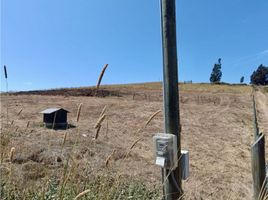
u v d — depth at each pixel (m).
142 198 3.99
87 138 9.78
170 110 3.08
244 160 11.23
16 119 14.00
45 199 3.02
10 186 2.97
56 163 5.44
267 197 2.84
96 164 4.81
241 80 96.25
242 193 7.26
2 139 3.78
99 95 34.84
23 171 4.61
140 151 10.01
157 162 2.97
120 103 26.38
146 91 48.72
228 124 19.50
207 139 14.17
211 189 6.96
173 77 3.08
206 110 25.77
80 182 3.06
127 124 16.05
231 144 13.68
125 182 4.25
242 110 28.41
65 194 2.71
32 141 7.67
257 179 2.96
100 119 2.57
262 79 114.38
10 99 24.75
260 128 18.86
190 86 72.00
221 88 66.44
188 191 6.36
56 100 26.17
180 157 2.99
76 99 28.03
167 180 3.03
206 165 9.62
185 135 14.59
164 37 3.11
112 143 10.17
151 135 13.56
